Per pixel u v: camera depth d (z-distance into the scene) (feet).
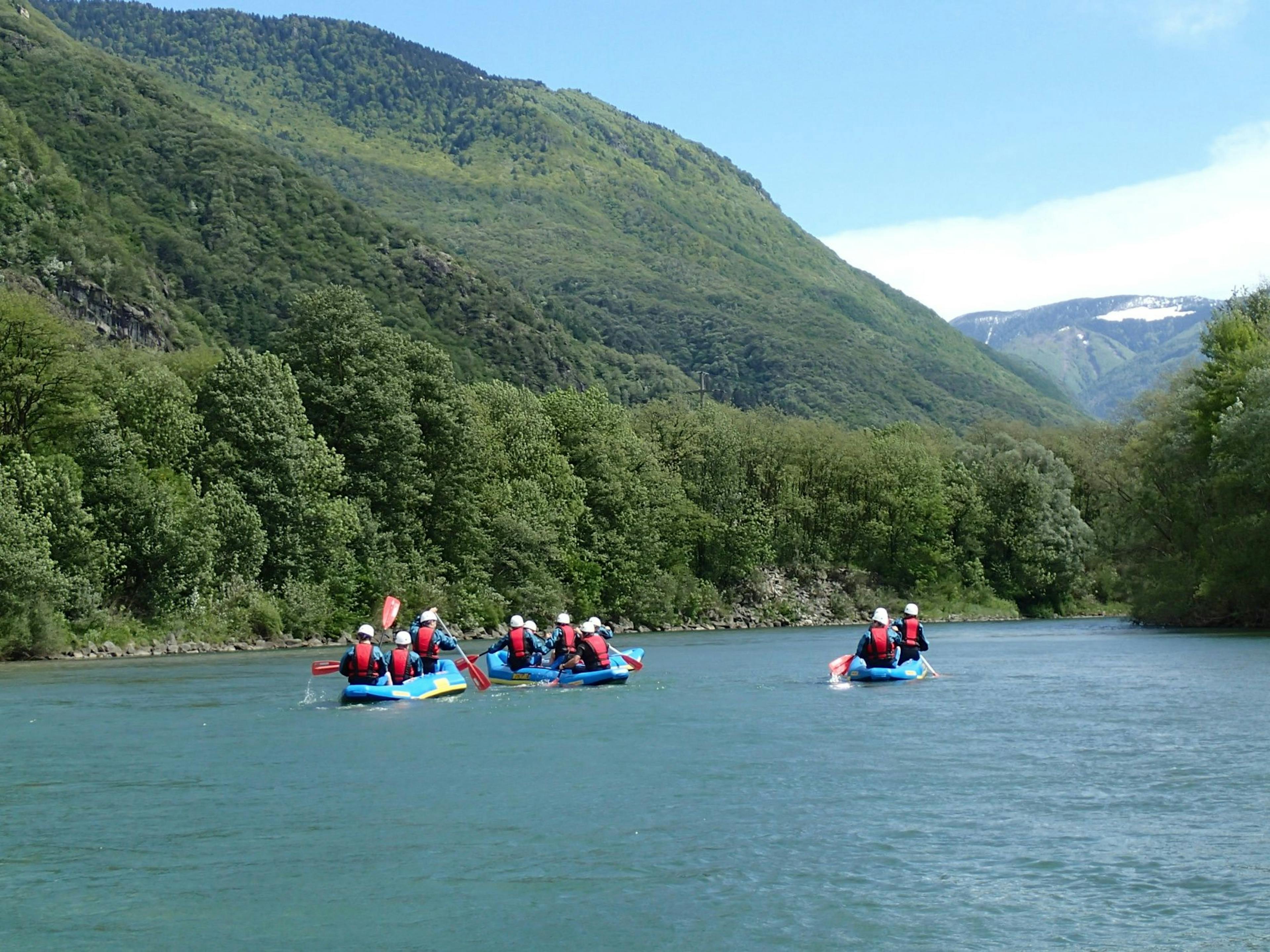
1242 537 205.36
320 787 67.67
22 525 166.71
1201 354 233.96
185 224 580.30
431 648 116.16
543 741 83.82
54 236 453.17
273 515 204.95
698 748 79.97
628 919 44.55
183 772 72.64
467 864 51.57
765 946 41.70
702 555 309.83
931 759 75.00
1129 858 51.55
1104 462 331.16
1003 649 185.06
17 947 42.34
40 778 70.95
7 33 618.85
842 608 316.40
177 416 205.36
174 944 42.55
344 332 224.33
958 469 337.31
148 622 186.80
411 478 228.22
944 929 43.16
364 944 42.37
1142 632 230.68
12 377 192.65
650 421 319.47
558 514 254.88
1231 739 82.17
